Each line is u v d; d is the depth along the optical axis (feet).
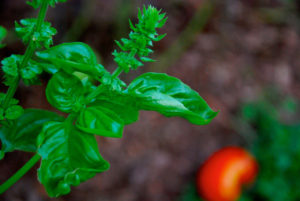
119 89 0.94
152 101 0.97
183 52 3.78
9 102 0.95
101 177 3.14
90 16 3.20
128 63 0.92
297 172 3.21
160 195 3.23
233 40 4.12
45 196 2.84
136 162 3.29
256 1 4.53
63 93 0.95
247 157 3.21
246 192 3.19
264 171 3.23
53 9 3.00
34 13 3.04
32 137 1.03
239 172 3.11
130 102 0.99
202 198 3.23
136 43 0.91
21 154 2.77
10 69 0.92
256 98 3.83
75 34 3.06
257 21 4.38
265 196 3.13
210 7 3.90
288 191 3.14
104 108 0.97
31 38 0.90
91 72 0.93
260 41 4.22
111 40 3.25
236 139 3.59
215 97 3.69
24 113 1.02
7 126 0.99
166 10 3.84
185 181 3.35
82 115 0.95
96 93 0.97
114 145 3.30
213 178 3.08
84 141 0.95
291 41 4.35
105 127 0.95
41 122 1.03
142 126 3.45
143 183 3.23
